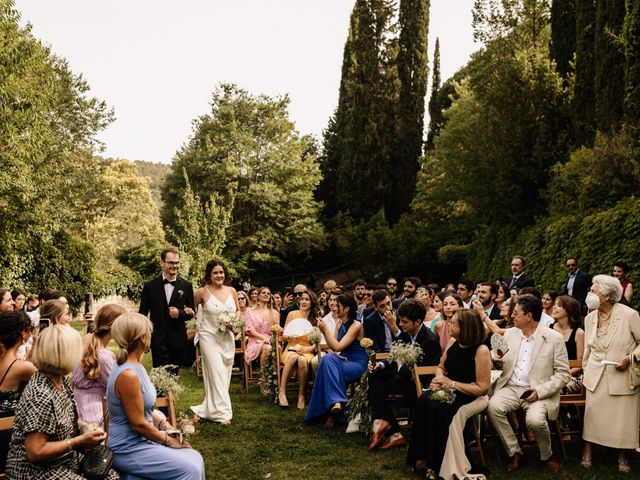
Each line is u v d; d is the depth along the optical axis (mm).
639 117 13312
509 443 5348
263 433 6531
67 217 23141
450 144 26562
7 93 14633
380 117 37781
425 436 5211
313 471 5355
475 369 5223
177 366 6848
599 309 5547
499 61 19594
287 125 36312
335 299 8000
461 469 4973
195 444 6152
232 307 7227
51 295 7277
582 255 13086
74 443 3441
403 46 38781
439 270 30328
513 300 7402
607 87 16531
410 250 30359
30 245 20375
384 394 6211
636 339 5352
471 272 22906
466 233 29484
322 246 36219
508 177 19188
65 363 3488
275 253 37000
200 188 35375
